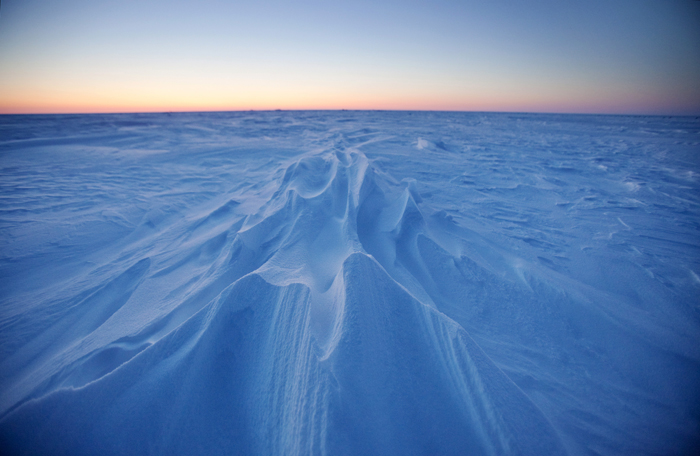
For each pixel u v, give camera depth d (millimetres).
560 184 5746
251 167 6547
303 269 1814
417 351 1220
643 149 10141
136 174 5945
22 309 2055
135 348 1521
